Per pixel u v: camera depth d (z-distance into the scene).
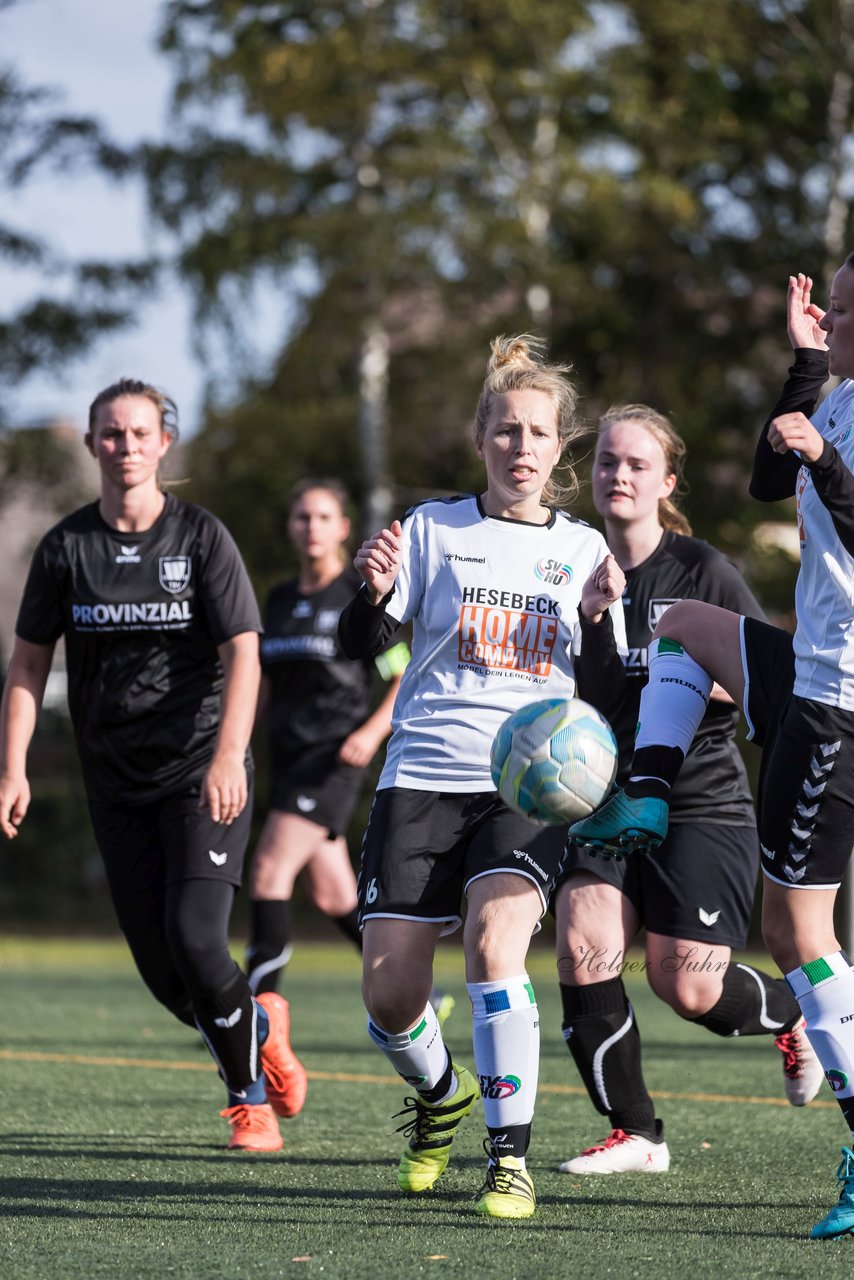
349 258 84.94
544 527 15.66
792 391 15.34
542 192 87.56
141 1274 11.97
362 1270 12.07
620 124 89.56
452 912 15.18
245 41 87.88
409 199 86.50
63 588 18.27
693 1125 20.66
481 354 88.88
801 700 13.50
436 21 86.75
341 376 93.19
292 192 89.31
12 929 85.56
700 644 14.86
